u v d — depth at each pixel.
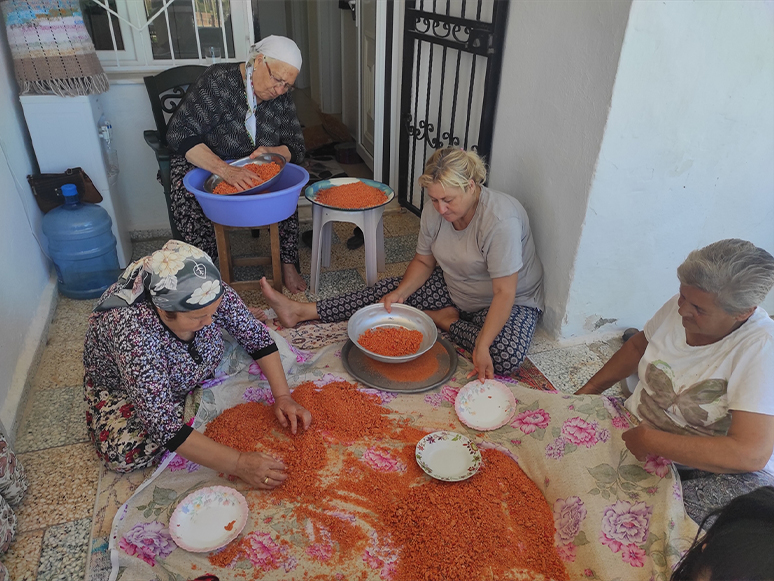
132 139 3.24
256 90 2.60
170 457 1.79
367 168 4.61
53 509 1.71
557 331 2.51
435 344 2.39
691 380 1.50
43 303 2.62
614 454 1.66
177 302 1.50
